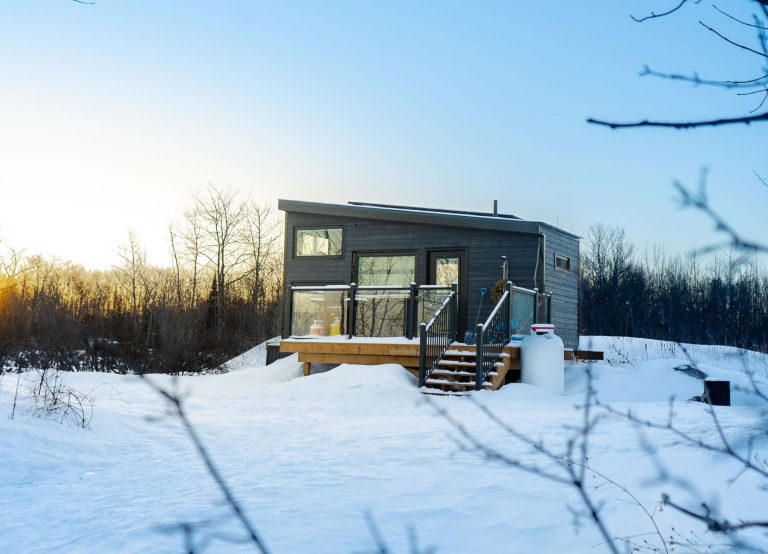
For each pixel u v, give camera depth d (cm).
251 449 800
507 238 1747
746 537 389
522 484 580
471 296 1764
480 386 1362
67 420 884
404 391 1342
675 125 115
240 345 2977
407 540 467
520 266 1730
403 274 1848
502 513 518
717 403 1053
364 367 1465
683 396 1402
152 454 793
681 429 705
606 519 481
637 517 469
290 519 512
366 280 1888
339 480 630
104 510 556
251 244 4228
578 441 717
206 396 1348
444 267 1812
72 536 490
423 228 1822
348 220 1905
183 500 574
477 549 452
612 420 855
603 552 429
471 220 1752
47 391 958
